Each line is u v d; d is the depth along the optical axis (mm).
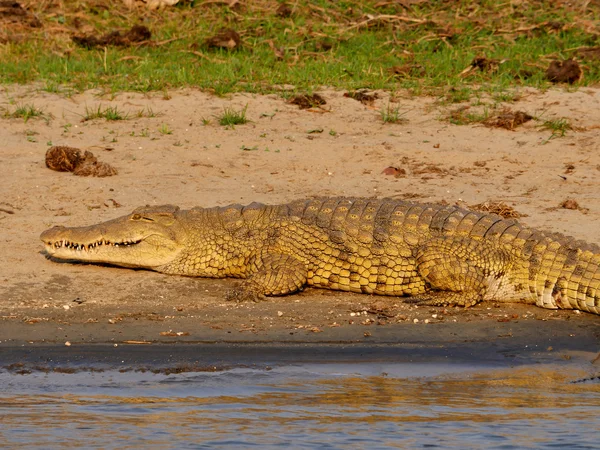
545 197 39719
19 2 60844
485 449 22031
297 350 27766
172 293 32156
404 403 24734
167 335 28594
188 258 33500
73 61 53875
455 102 50000
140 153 43594
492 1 62062
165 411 24188
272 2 61781
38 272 32906
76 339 28141
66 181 40469
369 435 22938
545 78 53094
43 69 52656
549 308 31422
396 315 30641
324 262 32531
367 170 42500
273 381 25844
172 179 41094
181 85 51094
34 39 57188
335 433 23031
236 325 29484
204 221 33875
